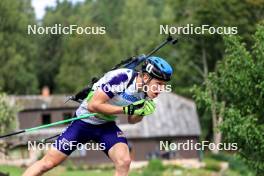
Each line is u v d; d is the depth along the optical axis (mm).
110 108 14625
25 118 123250
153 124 125250
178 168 100188
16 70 144125
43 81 164250
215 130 29469
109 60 154250
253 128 27656
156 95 14938
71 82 154250
